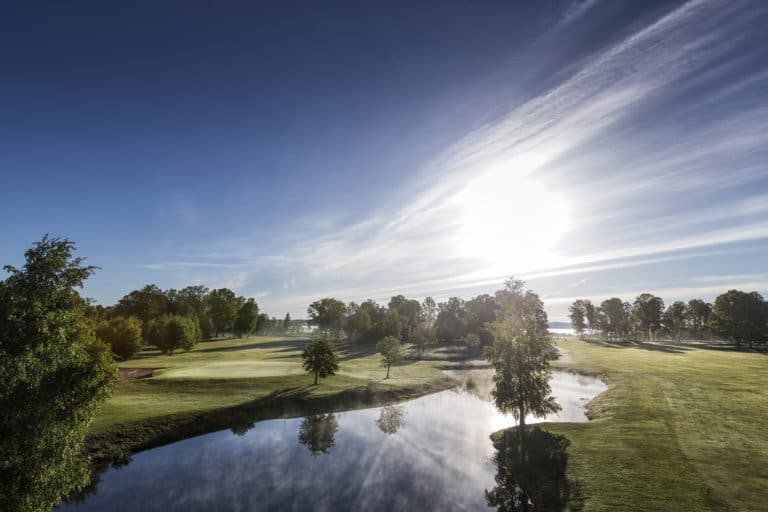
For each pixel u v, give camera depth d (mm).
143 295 123625
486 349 35312
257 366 62406
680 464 23859
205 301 141250
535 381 33125
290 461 28359
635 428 31766
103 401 17203
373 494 23141
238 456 29250
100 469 26578
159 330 89938
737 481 21297
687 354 93062
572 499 21188
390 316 133250
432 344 127875
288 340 146625
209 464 27672
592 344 140500
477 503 22000
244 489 23734
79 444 16688
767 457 24375
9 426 13641
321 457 29219
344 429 36438
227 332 171250
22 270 15422
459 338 137250
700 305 173250
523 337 33625
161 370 55781
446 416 41375
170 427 33469
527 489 23312
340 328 150875
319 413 41625
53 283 15773
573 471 24531
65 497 22531
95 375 16703
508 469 26625
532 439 31328
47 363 15195
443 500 22328
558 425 35219
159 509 21219
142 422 32875
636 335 189000
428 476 25719
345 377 57500
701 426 31078
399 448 31281
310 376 54531
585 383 58812
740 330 115062
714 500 19391
